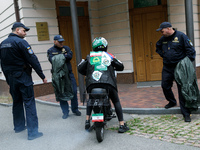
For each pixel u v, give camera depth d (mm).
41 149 3357
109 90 3535
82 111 5414
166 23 4168
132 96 6234
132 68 8430
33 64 3783
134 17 8227
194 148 2969
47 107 6109
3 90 9781
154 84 7645
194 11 8203
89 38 8969
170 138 3357
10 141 3770
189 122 4023
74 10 5723
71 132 4004
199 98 4129
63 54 4789
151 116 4602
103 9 8836
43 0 7434
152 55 8219
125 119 4520
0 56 3844
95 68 3555
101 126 3342
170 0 7812
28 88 3816
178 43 4156
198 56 8438
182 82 4059
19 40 3684
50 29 7637
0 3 8891
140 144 3250
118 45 8578
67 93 4762
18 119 4211
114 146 3266
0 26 9352
